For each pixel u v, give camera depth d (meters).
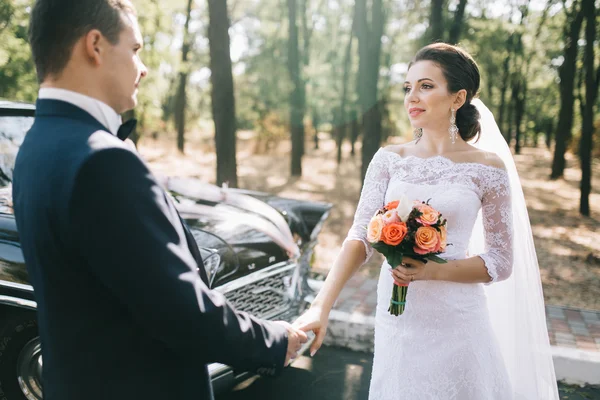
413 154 2.00
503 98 15.97
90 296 1.00
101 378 1.02
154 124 13.80
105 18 1.06
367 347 3.55
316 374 3.24
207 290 1.03
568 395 3.04
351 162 17.12
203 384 1.17
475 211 1.87
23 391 2.49
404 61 12.01
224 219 2.91
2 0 6.87
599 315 4.04
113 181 0.93
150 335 1.00
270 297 2.81
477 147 2.15
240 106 15.76
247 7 14.24
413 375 1.85
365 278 4.83
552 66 11.88
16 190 1.07
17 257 2.37
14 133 3.09
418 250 1.56
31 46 1.07
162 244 0.96
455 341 1.83
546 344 2.08
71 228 0.93
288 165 15.89
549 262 5.77
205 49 14.66
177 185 3.40
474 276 1.79
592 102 8.12
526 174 11.88
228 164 8.05
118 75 1.10
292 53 13.75
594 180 10.23
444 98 1.89
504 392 1.90
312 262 3.29
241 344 1.06
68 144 0.97
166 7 9.06
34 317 2.41
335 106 16.08
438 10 8.66
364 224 1.96
